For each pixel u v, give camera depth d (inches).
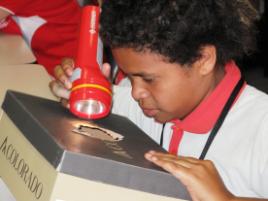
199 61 36.2
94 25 39.7
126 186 29.4
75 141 30.6
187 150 40.8
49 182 28.9
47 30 77.3
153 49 34.0
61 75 43.1
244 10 40.9
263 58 123.2
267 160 37.2
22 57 60.3
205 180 31.0
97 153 29.5
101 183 28.9
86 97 36.7
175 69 35.1
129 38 34.1
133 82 36.1
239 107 39.8
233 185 38.8
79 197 28.7
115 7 35.4
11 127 35.5
